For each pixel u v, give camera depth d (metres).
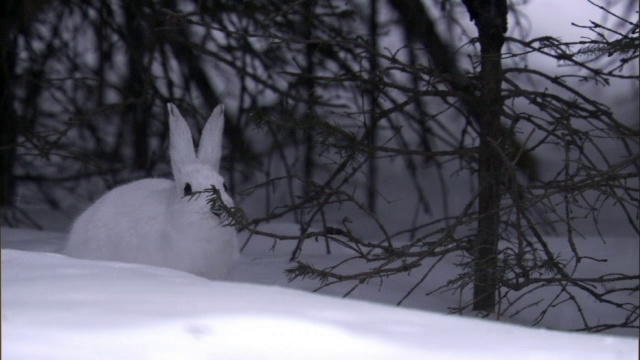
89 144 17.20
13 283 4.91
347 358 4.01
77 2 15.82
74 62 15.67
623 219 17.22
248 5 13.84
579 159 8.90
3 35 14.59
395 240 15.29
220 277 9.00
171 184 9.66
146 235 8.88
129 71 15.62
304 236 8.60
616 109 21.48
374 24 15.78
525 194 10.77
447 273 11.41
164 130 15.34
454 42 17.53
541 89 21.64
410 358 4.08
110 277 5.20
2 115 15.04
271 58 15.09
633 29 9.84
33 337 3.93
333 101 17.55
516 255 8.17
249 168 15.63
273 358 3.94
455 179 19.52
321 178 18.16
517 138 18.55
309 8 13.99
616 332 10.06
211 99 17.03
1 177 15.30
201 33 18.08
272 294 4.98
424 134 14.53
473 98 9.98
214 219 8.68
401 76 18.56
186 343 3.98
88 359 3.75
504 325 5.01
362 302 5.09
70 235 9.58
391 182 19.28
